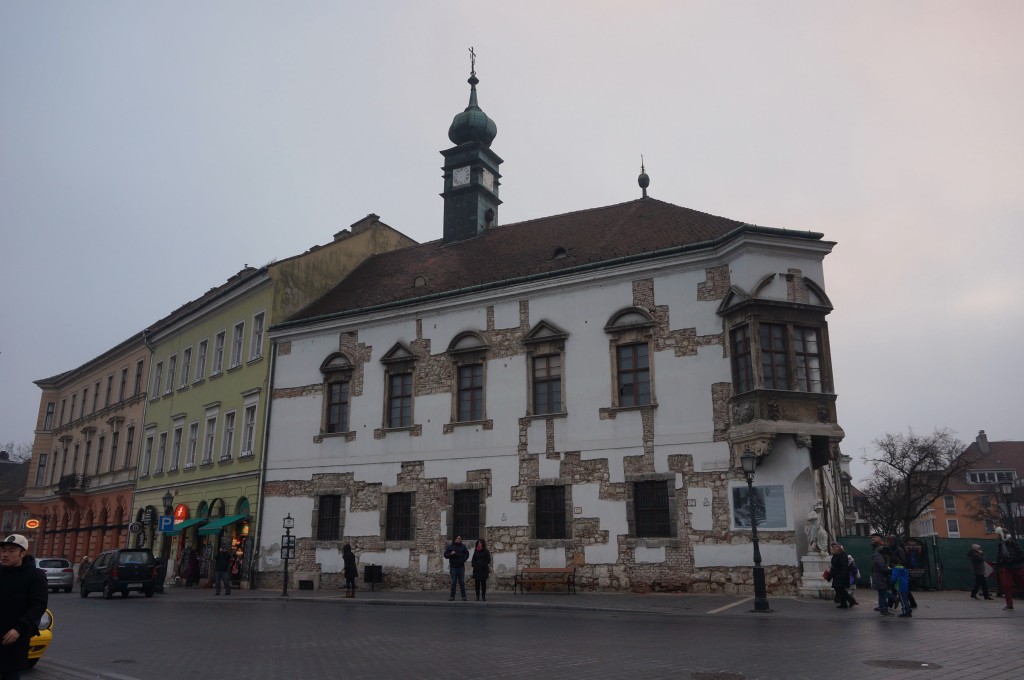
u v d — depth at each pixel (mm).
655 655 12352
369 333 33125
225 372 39406
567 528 27000
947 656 11914
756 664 11328
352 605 24438
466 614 20375
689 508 25141
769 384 24156
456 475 29484
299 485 33281
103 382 55125
